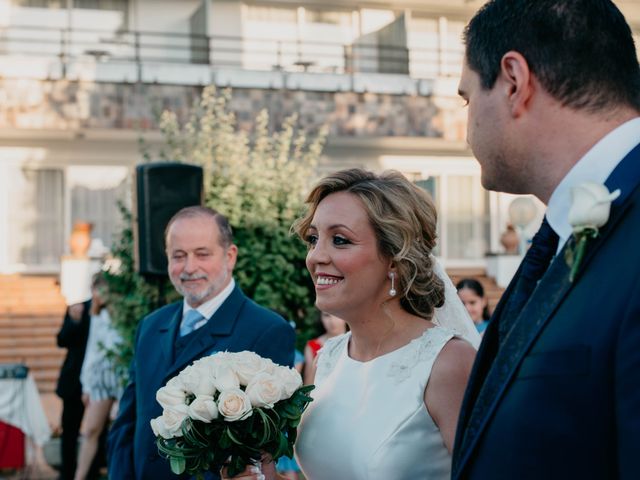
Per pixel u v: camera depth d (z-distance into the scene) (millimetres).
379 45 21938
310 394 2961
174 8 20969
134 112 18594
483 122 1889
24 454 9414
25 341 16594
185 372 2893
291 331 4059
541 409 1656
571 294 1696
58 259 20531
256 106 19078
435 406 2613
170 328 4141
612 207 1696
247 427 2727
